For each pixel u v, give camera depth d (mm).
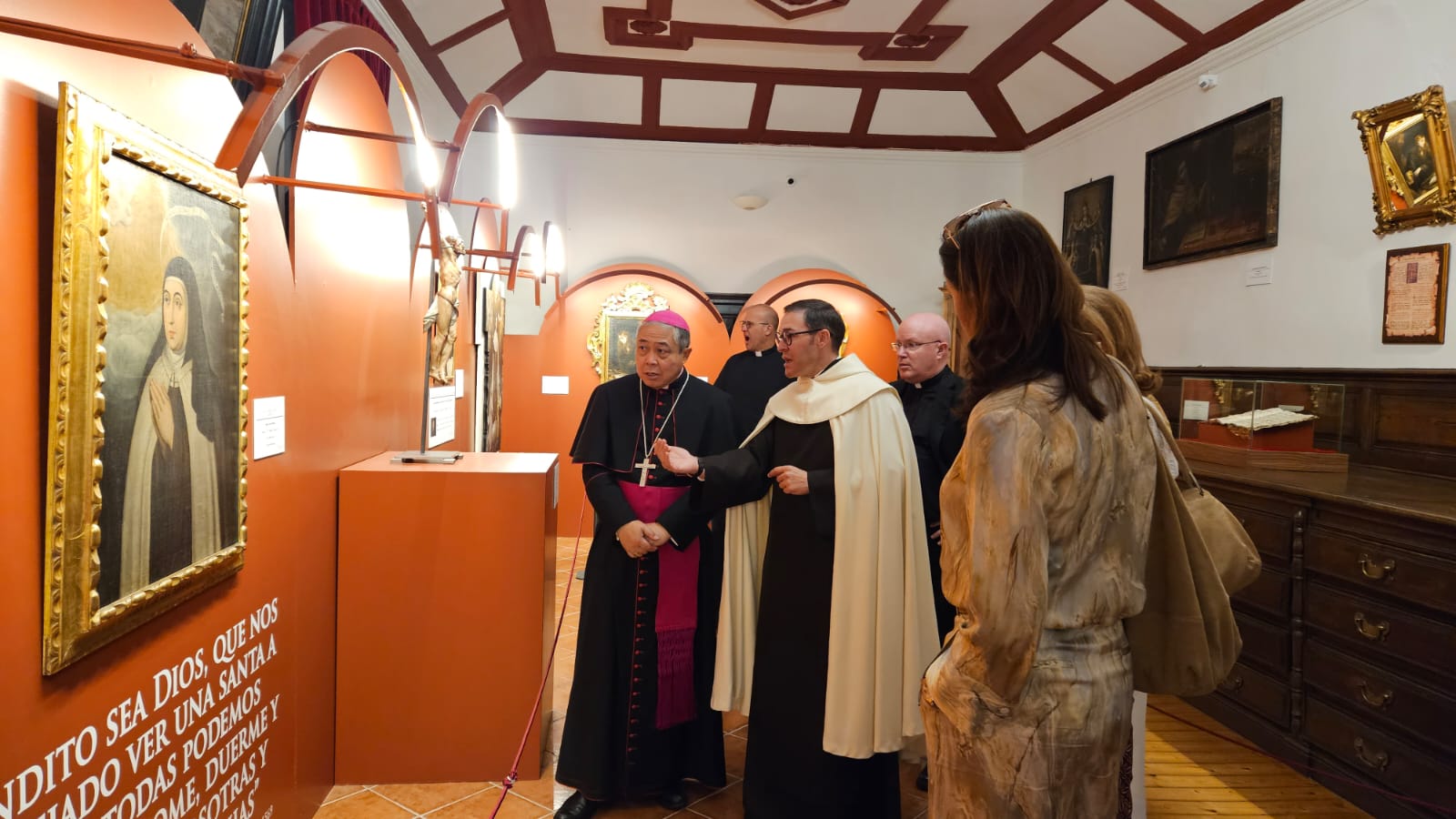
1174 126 5805
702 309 7387
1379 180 4078
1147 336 6082
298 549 2414
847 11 5863
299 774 2455
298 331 2406
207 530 1778
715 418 2768
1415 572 2615
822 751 2299
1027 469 1191
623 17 6031
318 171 2574
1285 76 4793
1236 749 3307
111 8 1511
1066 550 1256
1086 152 6949
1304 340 4613
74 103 1281
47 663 1298
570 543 6828
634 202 7789
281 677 2295
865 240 8031
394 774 2777
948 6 5848
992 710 1256
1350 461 4074
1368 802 2797
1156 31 5531
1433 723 2551
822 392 2393
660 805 2680
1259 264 4953
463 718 2795
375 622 2754
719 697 2496
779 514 2414
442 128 6344
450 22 5426
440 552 2770
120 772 1533
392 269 3436
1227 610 1490
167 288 1586
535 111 7320
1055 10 5816
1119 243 6441
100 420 1364
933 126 7715
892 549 2252
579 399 7188
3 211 1221
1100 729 1262
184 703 1765
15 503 1250
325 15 3629
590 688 2578
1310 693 3082
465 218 6754
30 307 1284
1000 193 8078
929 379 2898
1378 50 4191
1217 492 3645
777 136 7828
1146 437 1363
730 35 6285
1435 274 3801
